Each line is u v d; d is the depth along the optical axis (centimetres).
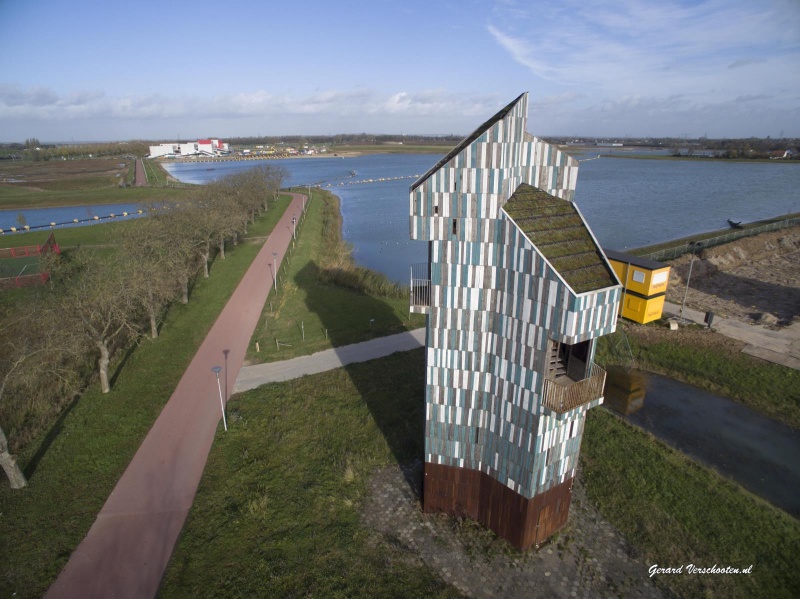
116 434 2683
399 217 10362
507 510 2023
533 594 1828
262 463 2478
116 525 2083
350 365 3500
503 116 1723
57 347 2728
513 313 1803
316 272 5778
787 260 6088
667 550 2002
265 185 9900
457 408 2031
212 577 1847
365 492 2333
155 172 19050
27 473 2378
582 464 2495
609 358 3631
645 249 6819
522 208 1811
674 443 2716
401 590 1820
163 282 3953
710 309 4434
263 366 3500
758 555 1967
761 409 2989
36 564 1884
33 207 11575
